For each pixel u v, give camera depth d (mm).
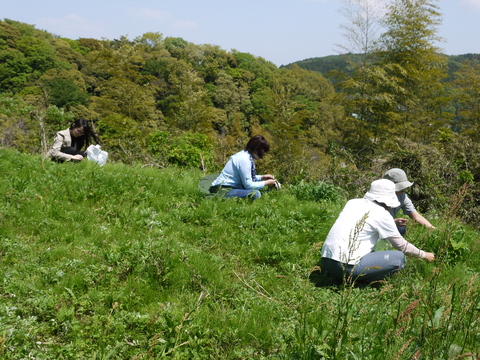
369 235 4426
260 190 7461
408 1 18484
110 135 21047
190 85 27844
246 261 4934
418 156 9930
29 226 5008
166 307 3609
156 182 7320
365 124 18172
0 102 15820
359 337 3348
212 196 6824
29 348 3018
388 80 17406
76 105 52781
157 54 81625
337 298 4086
